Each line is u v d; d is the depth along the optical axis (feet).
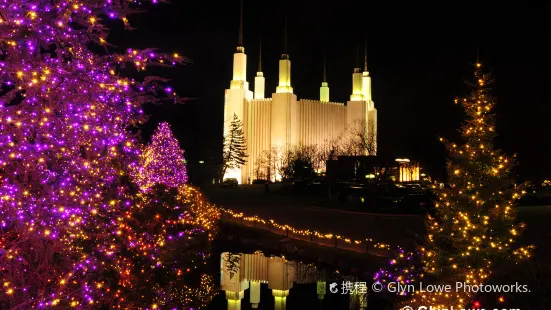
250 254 62.08
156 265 40.32
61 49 17.78
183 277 45.75
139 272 37.14
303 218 87.61
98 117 19.72
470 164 31.22
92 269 28.17
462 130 33.58
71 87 18.24
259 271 52.85
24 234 20.42
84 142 20.75
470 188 30.89
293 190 161.48
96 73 18.92
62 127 19.08
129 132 27.99
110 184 30.30
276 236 70.54
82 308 25.13
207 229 68.90
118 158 25.84
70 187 20.89
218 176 268.00
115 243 33.73
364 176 156.35
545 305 21.62
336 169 161.07
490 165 31.22
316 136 337.52
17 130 17.79
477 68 33.42
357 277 48.52
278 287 46.50
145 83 19.57
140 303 33.30
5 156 17.89
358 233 67.92
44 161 19.26
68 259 25.39
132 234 37.91
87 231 30.09
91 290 26.55
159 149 95.61
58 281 24.50
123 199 35.40
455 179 31.94
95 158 22.35
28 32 15.99
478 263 30.27
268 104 329.11
